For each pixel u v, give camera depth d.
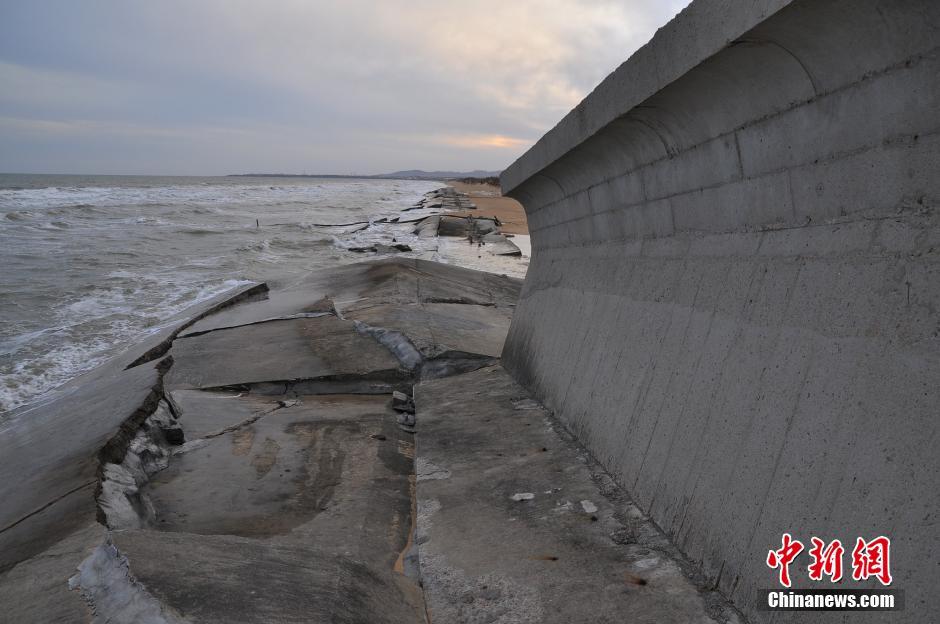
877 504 2.18
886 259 2.40
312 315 10.20
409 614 2.99
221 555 2.95
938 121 2.14
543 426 5.44
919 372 2.16
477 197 75.00
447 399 6.71
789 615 2.45
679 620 2.76
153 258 22.39
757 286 3.16
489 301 12.70
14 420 7.50
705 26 2.89
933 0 1.99
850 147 2.55
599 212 5.42
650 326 4.22
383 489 4.64
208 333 9.90
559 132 5.32
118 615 2.46
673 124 3.75
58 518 3.69
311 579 2.86
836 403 2.48
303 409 6.59
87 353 10.70
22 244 25.45
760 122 3.07
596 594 3.04
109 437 4.78
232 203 59.31
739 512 2.87
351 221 39.69
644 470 3.81
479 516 4.00
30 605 2.71
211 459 5.20
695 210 3.87
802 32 2.47
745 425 2.99
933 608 1.90
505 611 3.02
